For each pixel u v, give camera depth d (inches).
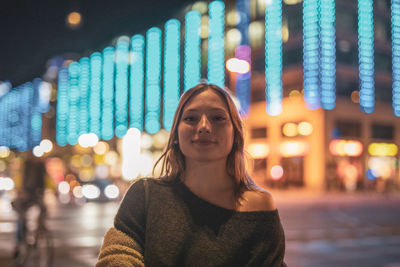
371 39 1617.9
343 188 1504.7
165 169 58.2
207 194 53.4
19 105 4288.9
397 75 1675.7
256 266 50.2
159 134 2289.6
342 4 1565.0
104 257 49.7
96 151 1668.3
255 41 1765.5
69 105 3395.7
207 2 2094.0
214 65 1979.6
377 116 1627.7
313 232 480.7
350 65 1578.5
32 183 282.5
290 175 1600.6
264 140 1708.9
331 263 313.4
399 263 316.5
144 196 53.7
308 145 1536.7
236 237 50.6
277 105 1652.3
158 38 2559.1
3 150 2015.3
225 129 53.5
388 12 1663.4
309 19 1549.0
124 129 2815.0
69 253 339.0
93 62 3272.6
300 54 1571.1
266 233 51.8
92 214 663.1
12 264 283.1
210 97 55.1
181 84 2305.6
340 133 1541.6
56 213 674.8
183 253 49.6
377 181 1430.9
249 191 54.1
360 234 472.7
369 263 315.3
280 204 859.4
